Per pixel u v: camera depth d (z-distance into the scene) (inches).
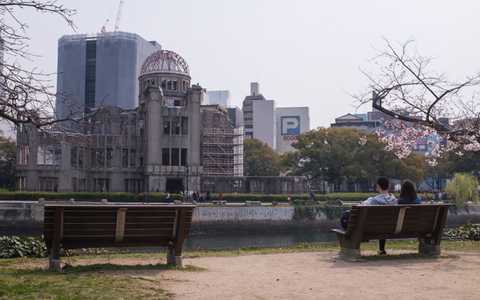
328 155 3499.0
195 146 3002.0
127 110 3284.9
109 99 3722.9
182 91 3366.1
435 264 419.5
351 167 3353.8
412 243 711.1
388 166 3368.6
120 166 3085.6
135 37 3944.4
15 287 287.7
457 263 425.7
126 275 343.3
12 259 471.5
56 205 356.5
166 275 350.6
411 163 3444.9
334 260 452.4
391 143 944.3
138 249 828.6
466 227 814.5
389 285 319.3
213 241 1772.9
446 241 726.5
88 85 3737.7
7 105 352.8
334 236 1926.7
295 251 568.4
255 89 7396.7
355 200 2696.9
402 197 499.2
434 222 475.8
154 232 391.5
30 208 1914.4
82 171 3002.0
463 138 687.1
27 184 2864.2
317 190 3937.0
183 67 3444.9
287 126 6860.2
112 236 378.6
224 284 319.6
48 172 2886.3
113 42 3794.3
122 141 3115.2
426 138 912.9
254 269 394.0
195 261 451.5
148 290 287.6
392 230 458.3
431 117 712.4
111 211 370.9
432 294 290.7
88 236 372.8
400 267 402.3
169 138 2979.8
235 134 3590.1
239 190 3206.2
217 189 3169.3
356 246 447.2
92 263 436.5
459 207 2395.4
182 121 3019.2
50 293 273.7
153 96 2960.1
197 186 2955.2
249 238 1870.1
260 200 2549.2
